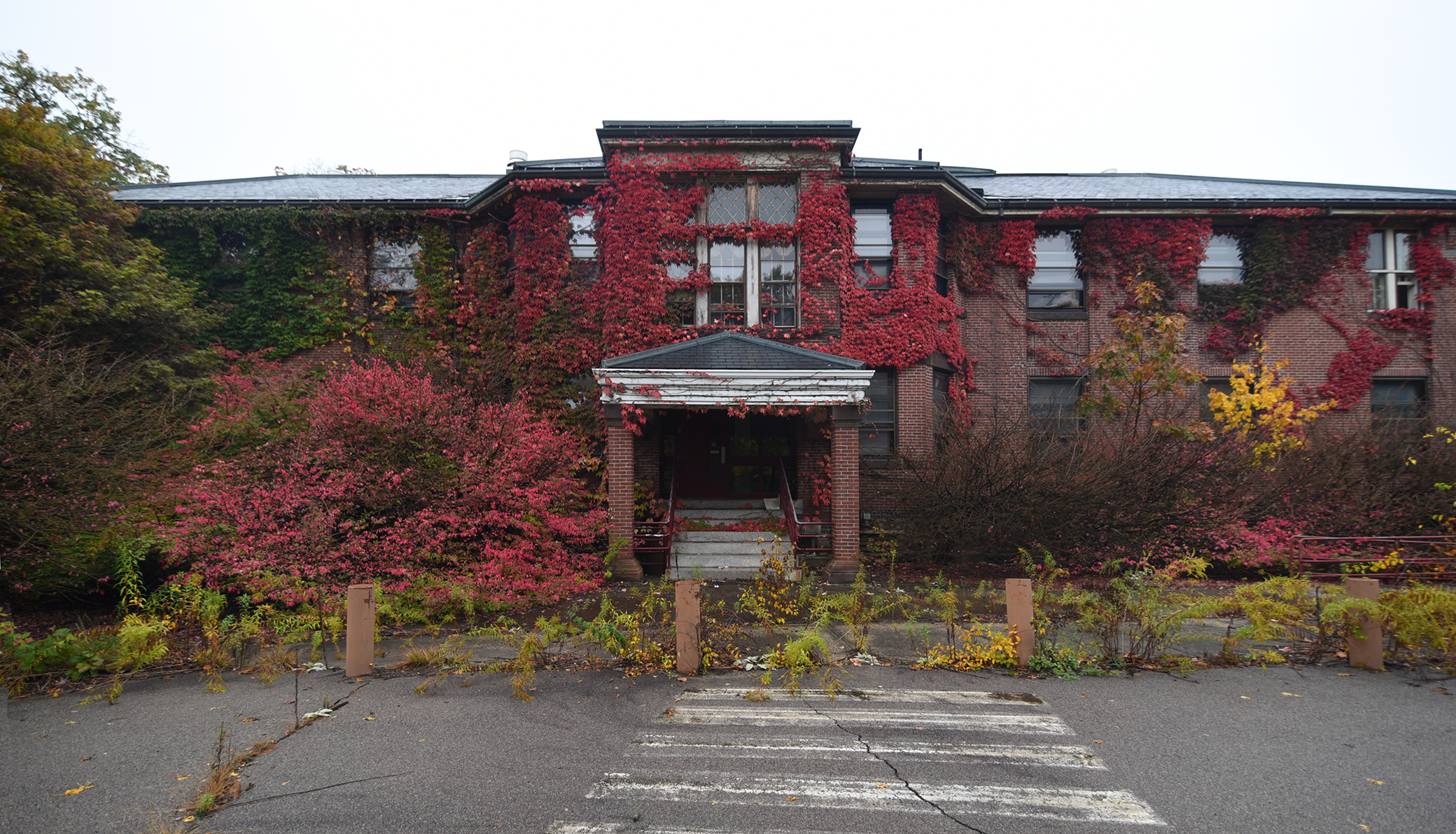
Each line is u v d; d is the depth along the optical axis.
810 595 9.40
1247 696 5.80
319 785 4.17
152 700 5.67
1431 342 15.48
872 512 13.82
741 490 14.40
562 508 11.08
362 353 14.75
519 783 4.21
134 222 13.82
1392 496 11.09
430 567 8.88
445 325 14.75
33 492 7.70
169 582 8.02
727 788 4.17
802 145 13.76
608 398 11.08
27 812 3.84
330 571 8.21
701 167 13.77
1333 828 3.70
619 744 4.82
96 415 8.93
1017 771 4.41
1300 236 15.58
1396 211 15.24
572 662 6.75
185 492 8.58
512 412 10.38
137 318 12.11
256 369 13.09
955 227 15.20
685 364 11.39
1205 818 3.81
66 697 5.71
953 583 10.49
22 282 11.17
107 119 18.77
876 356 13.84
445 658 6.69
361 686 6.04
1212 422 13.45
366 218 14.77
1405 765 4.49
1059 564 10.83
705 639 7.20
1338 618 6.79
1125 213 15.38
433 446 9.45
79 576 8.34
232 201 14.64
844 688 6.03
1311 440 12.11
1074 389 15.45
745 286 13.98
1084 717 5.35
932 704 5.65
